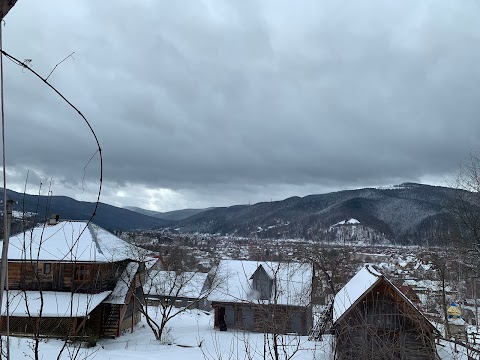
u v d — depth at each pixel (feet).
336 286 108.99
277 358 21.12
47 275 79.10
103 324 91.91
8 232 9.86
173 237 513.86
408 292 85.61
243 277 107.65
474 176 75.10
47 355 48.67
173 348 77.10
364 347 35.14
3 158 9.37
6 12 7.76
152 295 147.13
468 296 119.55
